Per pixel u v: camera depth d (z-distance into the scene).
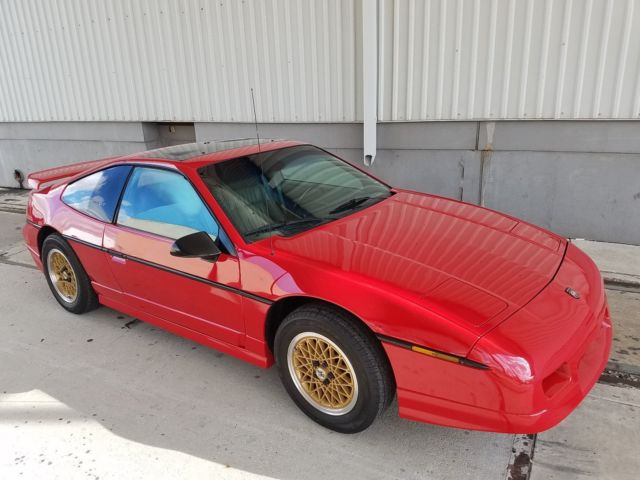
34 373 3.36
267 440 2.63
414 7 5.02
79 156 8.12
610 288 4.06
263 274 2.64
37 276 5.06
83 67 7.41
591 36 4.50
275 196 3.15
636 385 2.89
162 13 6.46
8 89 8.26
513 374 2.02
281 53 5.91
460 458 2.43
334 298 2.39
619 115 4.62
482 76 5.00
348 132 5.93
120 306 3.71
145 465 2.52
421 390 2.25
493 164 5.28
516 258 2.70
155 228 3.21
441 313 2.19
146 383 3.17
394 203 3.40
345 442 2.58
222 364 3.34
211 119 6.71
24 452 2.66
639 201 4.81
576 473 2.30
